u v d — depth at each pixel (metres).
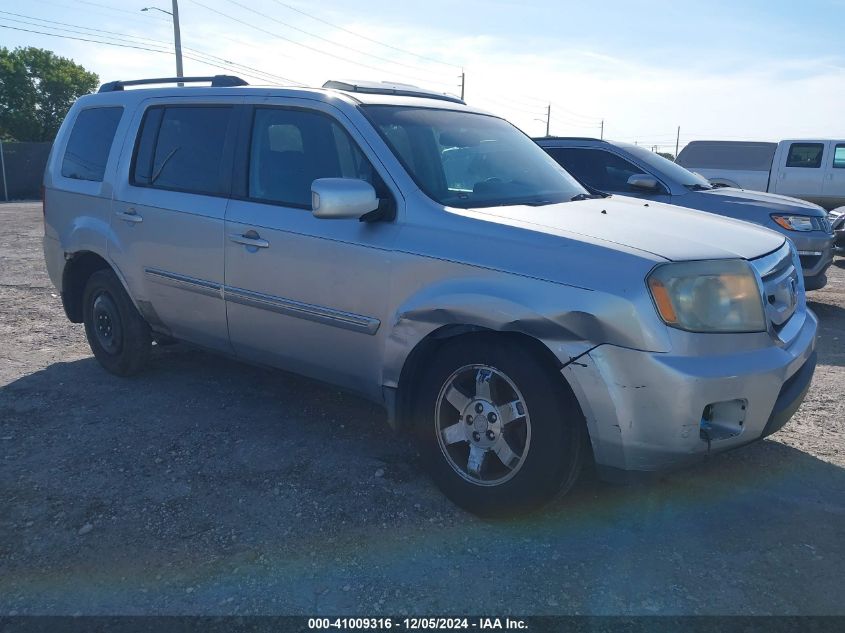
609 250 3.12
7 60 49.59
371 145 3.86
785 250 3.70
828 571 3.01
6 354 6.08
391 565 3.08
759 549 3.17
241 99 4.52
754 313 3.17
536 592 2.90
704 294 3.06
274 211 4.14
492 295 3.22
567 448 3.18
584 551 3.17
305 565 3.09
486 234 3.39
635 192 8.12
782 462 4.01
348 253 3.76
